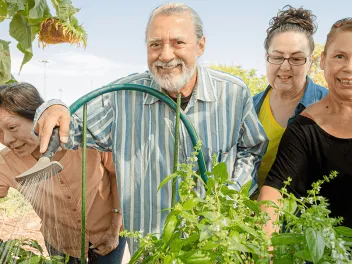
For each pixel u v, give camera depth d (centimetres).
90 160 205
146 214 193
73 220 204
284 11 227
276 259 97
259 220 104
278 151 177
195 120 189
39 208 188
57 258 156
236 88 190
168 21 171
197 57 183
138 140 192
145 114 192
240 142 193
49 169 124
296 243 96
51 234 202
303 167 173
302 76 221
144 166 192
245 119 191
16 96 171
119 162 194
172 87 176
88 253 227
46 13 298
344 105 170
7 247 145
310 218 97
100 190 217
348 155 169
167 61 172
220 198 106
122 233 108
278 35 221
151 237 108
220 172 107
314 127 174
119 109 194
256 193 199
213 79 191
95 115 192
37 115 143
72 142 187
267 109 231
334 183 173
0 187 186
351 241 101
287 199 111
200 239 90
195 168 183
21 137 176
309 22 223
